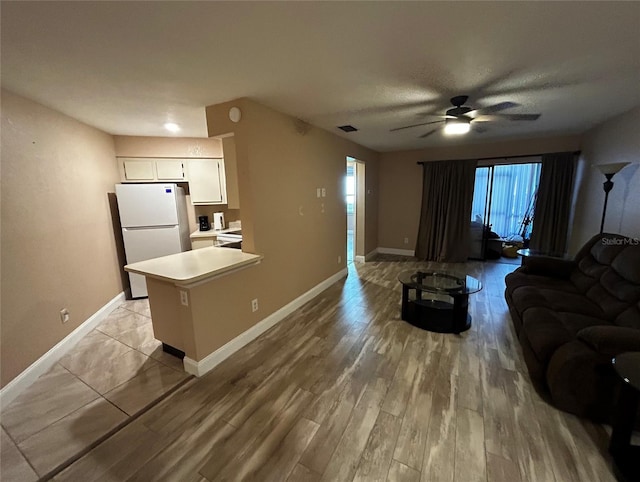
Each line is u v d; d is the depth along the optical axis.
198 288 2.26
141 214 3.86
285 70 2.00
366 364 2.43
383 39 1.62
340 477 1.47
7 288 2.15
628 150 3.03
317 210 3.87
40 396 2.12
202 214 4.82
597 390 1.72
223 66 1.93
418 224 6.11
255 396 2.07
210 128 2.80
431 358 2.50
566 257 4.02
